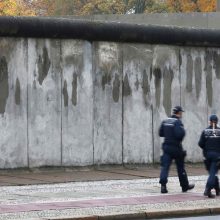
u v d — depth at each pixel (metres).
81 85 40.03
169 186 34.25
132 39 41.56
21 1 104.44
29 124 38.41
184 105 43.88
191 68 44.16
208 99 44.94
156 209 27.23
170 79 43.28
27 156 38.34
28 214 25.55
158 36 42.44
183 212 27.28
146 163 42.16
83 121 40.06
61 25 39.06
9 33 37.66
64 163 39.41
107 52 40.97
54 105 39.19
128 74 41.69
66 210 26.56
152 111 42.50
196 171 41.56
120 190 32.47
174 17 56.81
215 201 29.77
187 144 43.88
